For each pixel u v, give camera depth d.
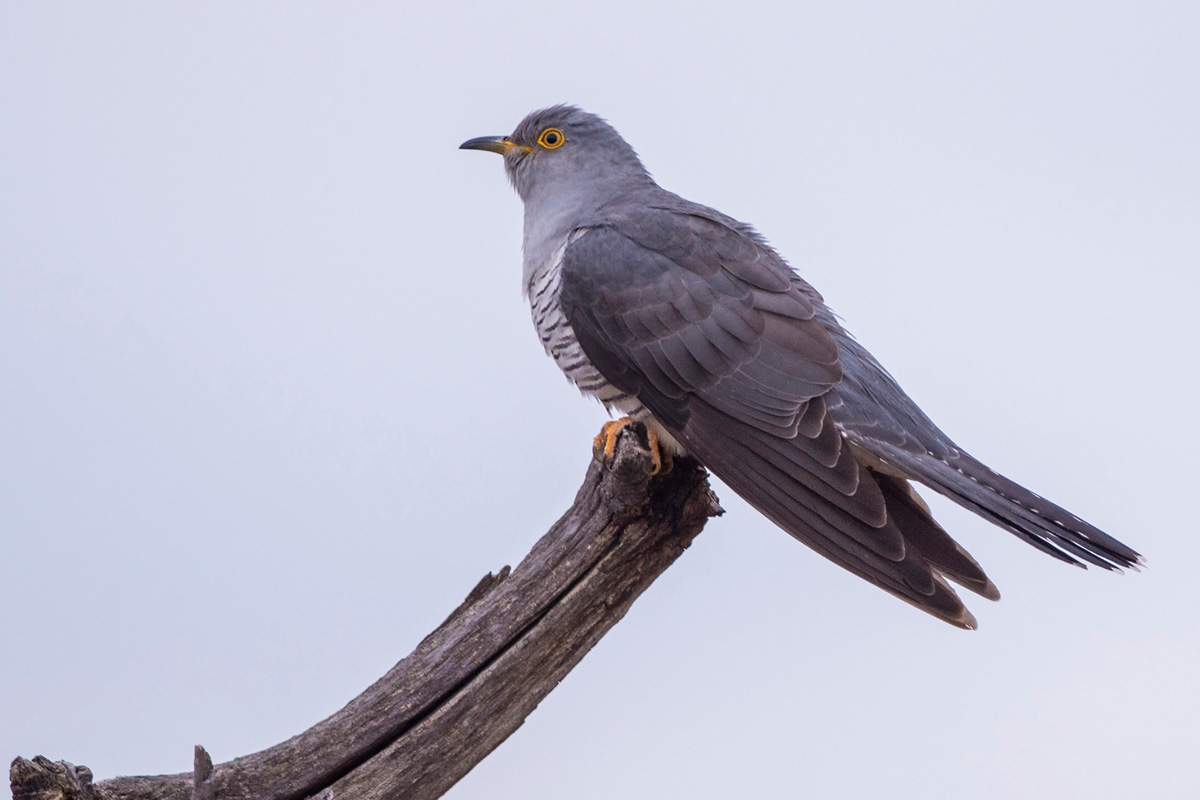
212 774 7.61
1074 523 8.79
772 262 10.42
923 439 9.70
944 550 8.91
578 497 8.69
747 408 9.59
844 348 10.10
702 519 8.64
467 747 8.28
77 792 7.01
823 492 9.00
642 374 10.01
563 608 8.49
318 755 7.94
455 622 8.54
